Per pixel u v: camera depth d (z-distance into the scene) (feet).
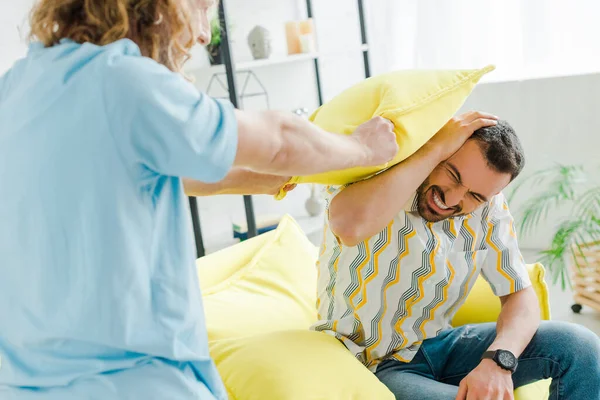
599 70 8.94
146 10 2.90
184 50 3.13
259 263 5.70
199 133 2.70
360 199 3.88
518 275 4.50
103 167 2.68
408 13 10.39
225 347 4.36
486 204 4.43
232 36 9.72
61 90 2.75
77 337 2.83
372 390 3.99
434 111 3.90
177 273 2.94
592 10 8.87
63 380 2.91
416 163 3.93
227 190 4.22
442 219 4.26
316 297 5.18
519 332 4.30
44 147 2.73
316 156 3.09
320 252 4.81
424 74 4.04
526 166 9.60
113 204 2.70
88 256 2.73
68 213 2.71
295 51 9.62
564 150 9.29
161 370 2.94
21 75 2.99
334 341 4.36
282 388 3.85
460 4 9.56
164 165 2.74
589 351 4.22
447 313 4.71
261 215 9.73
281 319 5.12
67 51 2.87
